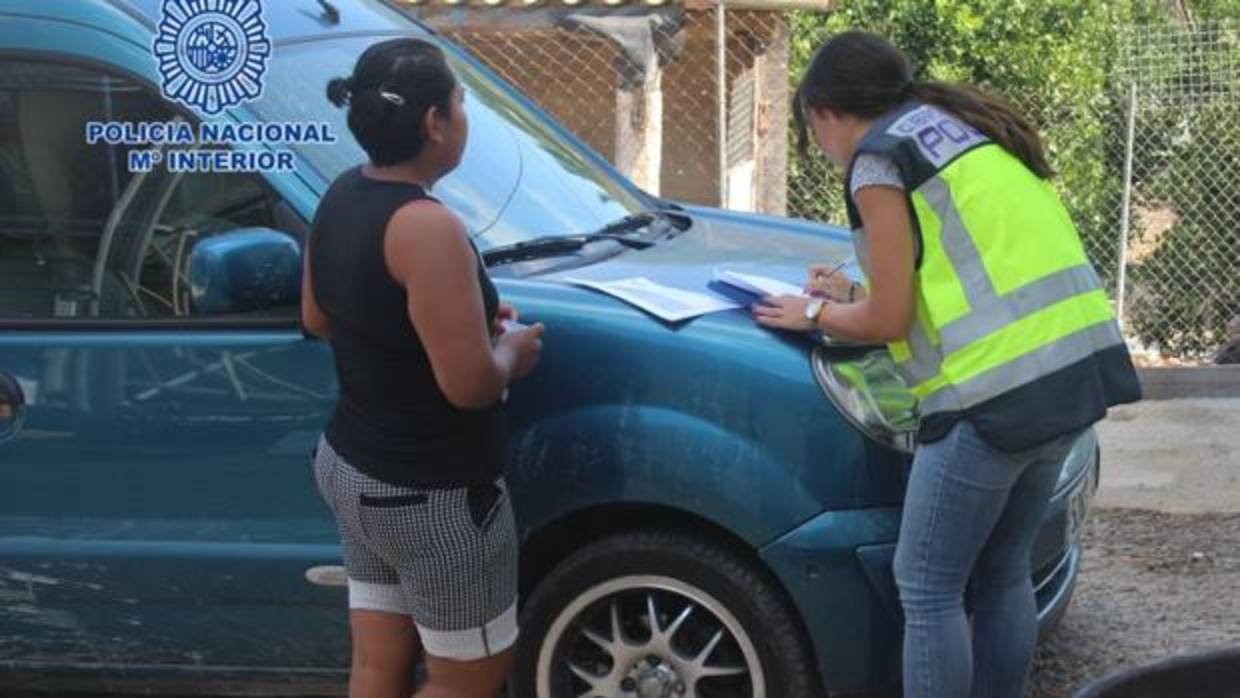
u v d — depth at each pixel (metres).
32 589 4.11
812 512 3.64
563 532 3.92
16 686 4.30
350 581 3.55
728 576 3.74
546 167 4.78
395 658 3.55
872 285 3.41
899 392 3.73
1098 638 5.03
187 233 4.05
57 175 4.12
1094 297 3.43
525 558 3.95
